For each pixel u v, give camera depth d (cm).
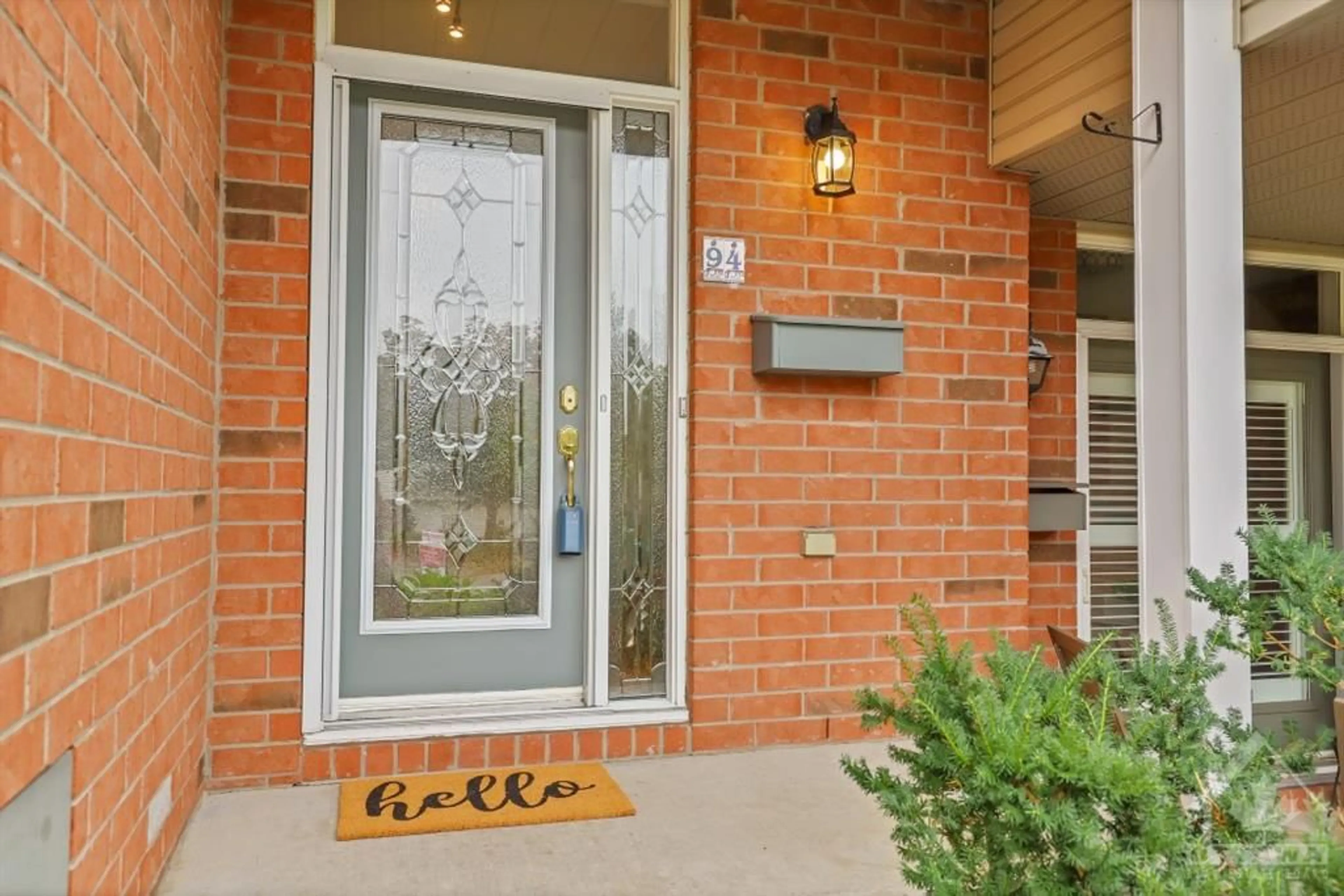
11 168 116
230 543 278
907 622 158
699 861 233
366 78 301
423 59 306
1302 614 160
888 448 341
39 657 127
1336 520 415
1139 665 147
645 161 336
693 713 318
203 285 253
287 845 237
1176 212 256
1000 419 354
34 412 125
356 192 307
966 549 348
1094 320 411
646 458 334
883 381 342
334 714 296
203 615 262
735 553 324
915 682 143
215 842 238
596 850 239
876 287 342
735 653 323
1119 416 418
